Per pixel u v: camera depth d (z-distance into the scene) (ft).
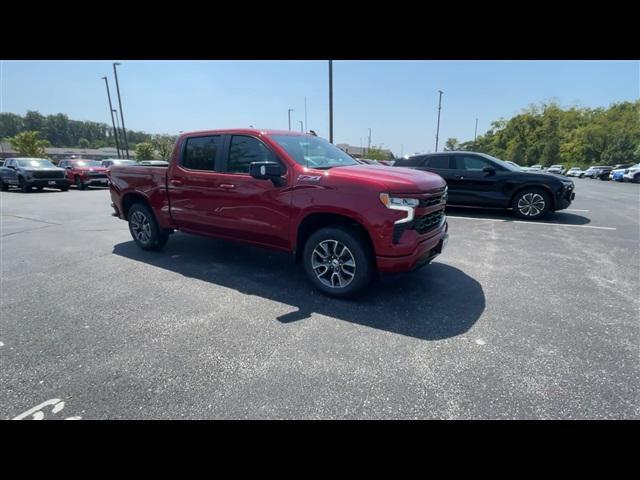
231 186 13.52
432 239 11.60
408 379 7.66
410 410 6.80
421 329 9.87
